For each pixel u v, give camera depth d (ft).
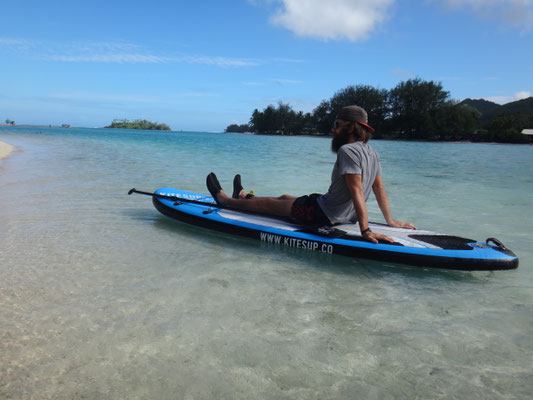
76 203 16.47
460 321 6.91
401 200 19.69
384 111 229.25
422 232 10.89
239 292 7.95
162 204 14.19
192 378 5.12
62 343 5.86
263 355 5.69
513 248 11.48
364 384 5.08
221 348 5.84
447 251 9.33
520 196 21.29
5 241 11.01
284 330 6.45
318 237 10.71
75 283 8.14
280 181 25.96
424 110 212.23
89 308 7.02
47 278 8.38
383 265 9.95
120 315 6.79
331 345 6.02
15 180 22.48
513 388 5.04
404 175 32.53
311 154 58.85
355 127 10.19
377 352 5.85
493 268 9.05
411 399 4.80
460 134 200.23
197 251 10.66
